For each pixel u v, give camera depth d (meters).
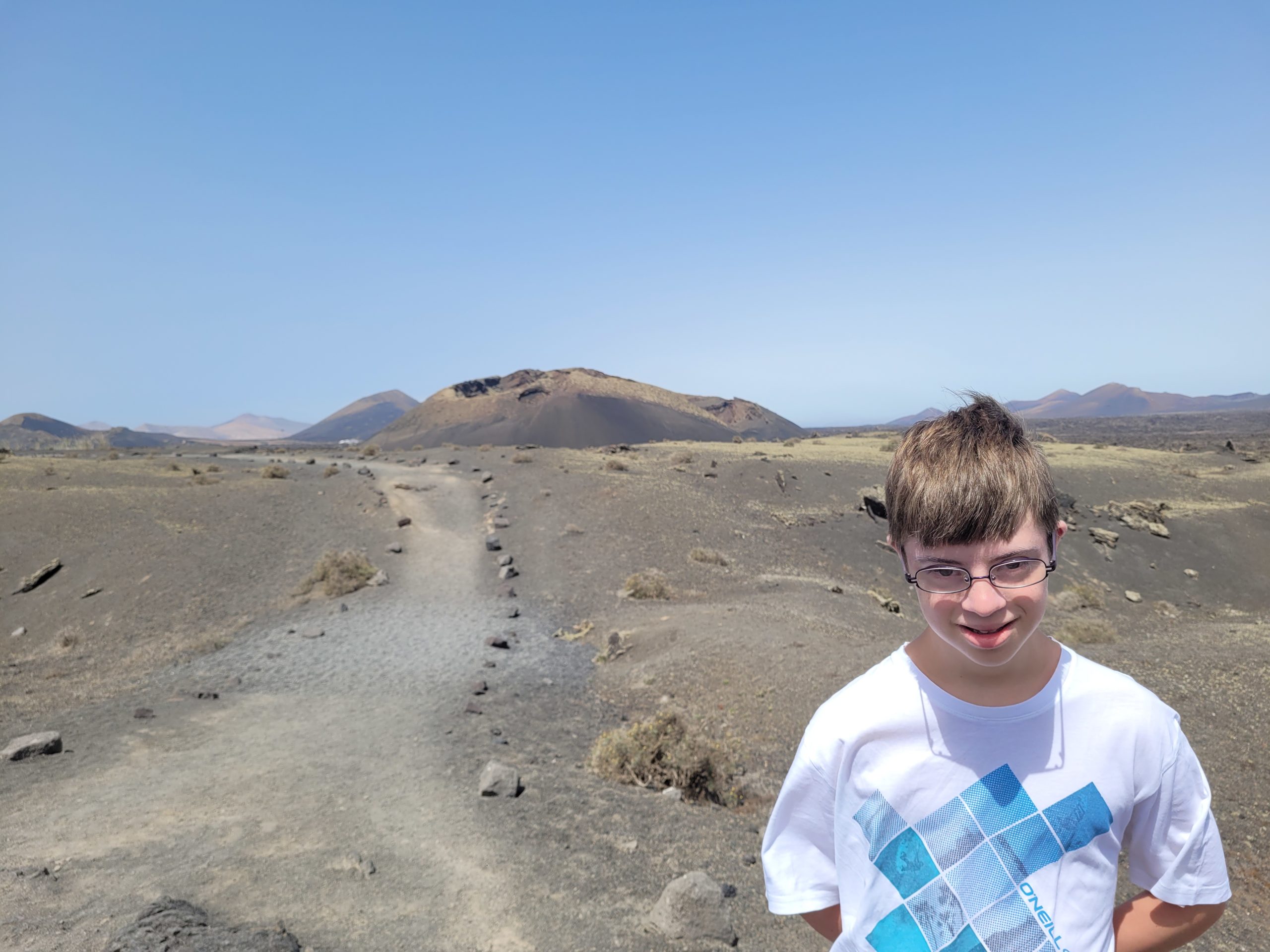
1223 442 96.00
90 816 8.00
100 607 22.56
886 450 53.12
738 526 32.56
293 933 5.56
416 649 18.09
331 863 6.83
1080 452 56.06
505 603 22.70
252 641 19.06
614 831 7.88
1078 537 36.38
